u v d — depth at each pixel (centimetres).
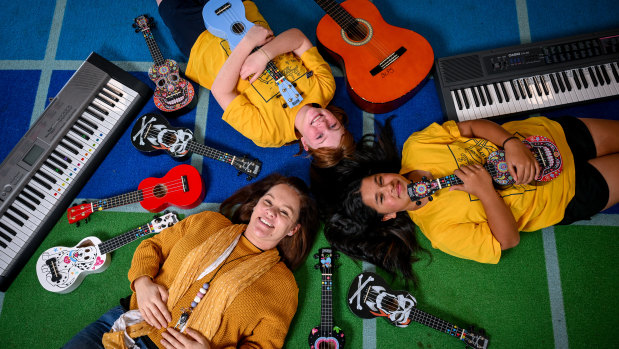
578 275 255
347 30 257
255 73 240
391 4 293
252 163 263
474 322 252
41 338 255
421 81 253
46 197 255
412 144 238
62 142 260
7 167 252
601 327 248
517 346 248
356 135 279
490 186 208
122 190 273
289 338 251
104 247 252
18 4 298
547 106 254
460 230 222
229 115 245
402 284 259
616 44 253
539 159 216
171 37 292
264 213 224
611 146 233
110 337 211
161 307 214
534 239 260
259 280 221
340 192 249
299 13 295
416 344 250
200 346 205
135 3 297
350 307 245
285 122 246
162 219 255
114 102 267
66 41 295
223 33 243
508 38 286
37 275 249
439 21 290
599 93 253
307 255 254
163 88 269
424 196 212
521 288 255
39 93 289
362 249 251
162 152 273
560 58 253
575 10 287
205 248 222
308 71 250
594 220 260
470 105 255
